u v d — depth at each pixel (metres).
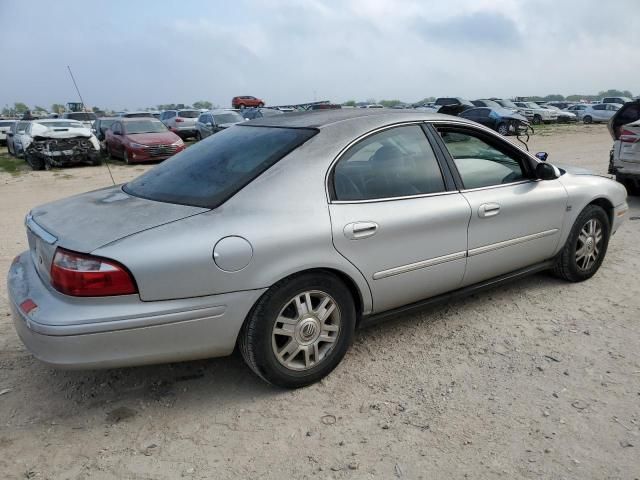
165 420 2.95
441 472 2.51
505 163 4.15
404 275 3.47
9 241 6.85
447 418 2.90
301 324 3.11
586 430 2.78
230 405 3.08
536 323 4.02
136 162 17.00
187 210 2.93
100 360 2.67
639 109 8.41
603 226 4.82
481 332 3.89
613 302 4.38
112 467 2.58
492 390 3.15
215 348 2.92
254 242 2.86
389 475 2.49
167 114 29.03
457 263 3.74
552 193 4.30
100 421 2.95
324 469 2.54
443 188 3.70
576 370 3.36
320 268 3.12
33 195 11.35
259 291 2.92
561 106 46.34
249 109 27.77
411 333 3.90
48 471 2.56
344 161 3.30
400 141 3.59
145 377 3.38
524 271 4.34
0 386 3.29
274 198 3.02
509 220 4.00
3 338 3.90
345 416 2.95
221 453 2.67
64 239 2.75
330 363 3.28
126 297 2.64
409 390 3.18
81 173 15.12
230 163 3.30
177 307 2.74
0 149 27.48
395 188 3.47
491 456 2.60
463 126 3.92
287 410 3.02
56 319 2.61
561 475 2.47
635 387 3.16
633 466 2.52
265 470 2.55
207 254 2.75
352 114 3.64
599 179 4.81
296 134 3.38
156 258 2.66
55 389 3.26
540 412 2.93
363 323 3.46
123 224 2.83
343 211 3.19
